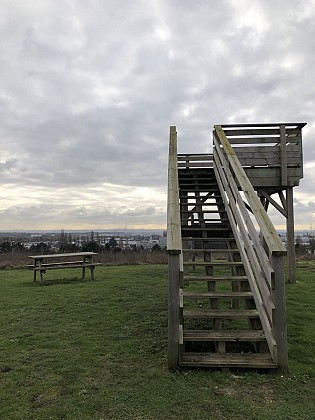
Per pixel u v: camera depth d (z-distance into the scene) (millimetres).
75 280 9945
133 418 2656
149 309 6145
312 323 5234
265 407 2805
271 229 3693
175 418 2650
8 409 2814
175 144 6469
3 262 15164
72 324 5336
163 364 3682
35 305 6691
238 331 3936
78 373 3494
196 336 3760
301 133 8453
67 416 2695
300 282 8734
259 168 8531
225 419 2637
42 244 22047
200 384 3188
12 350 4227
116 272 11523
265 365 3424
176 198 4516
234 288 5906
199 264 4836
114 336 4695
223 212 6816
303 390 3104
